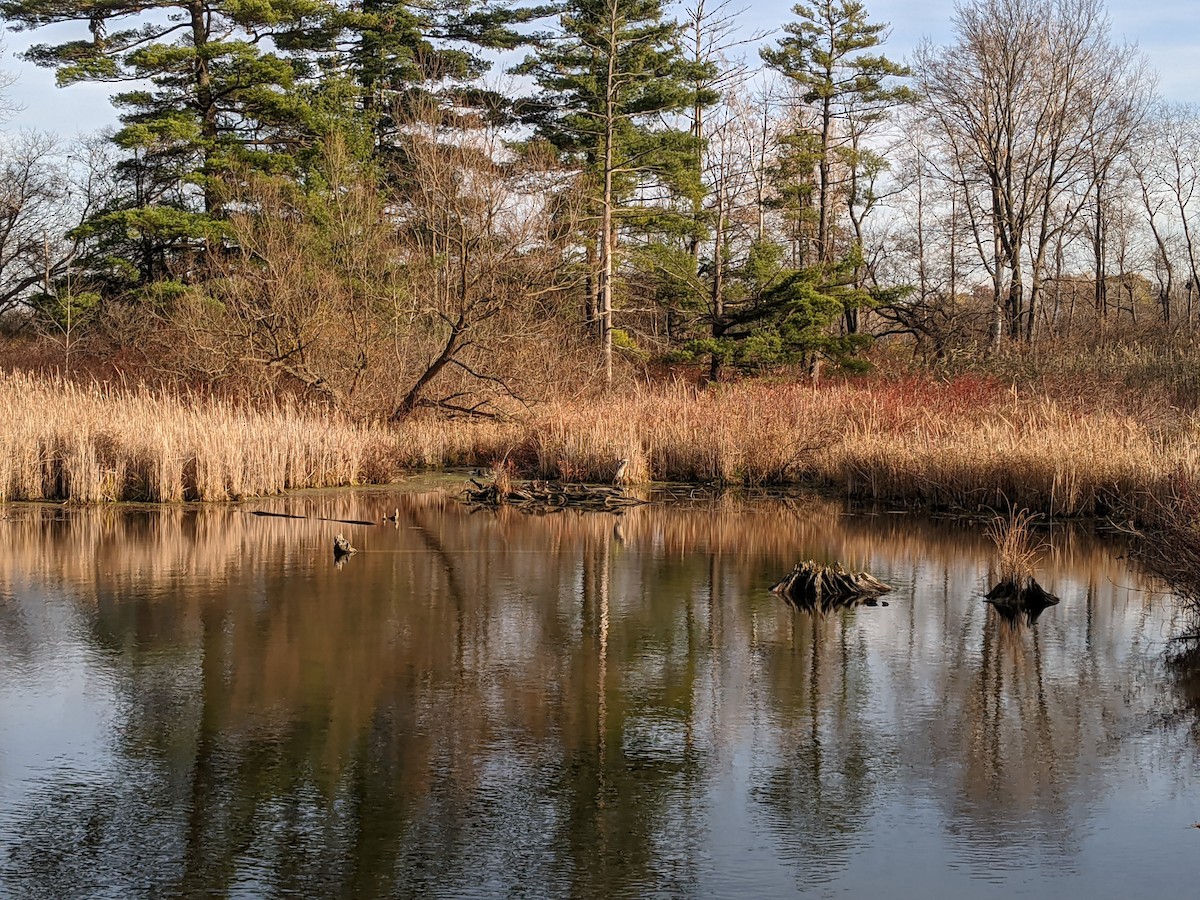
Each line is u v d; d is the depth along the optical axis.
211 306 23.48
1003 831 5.55
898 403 20.28
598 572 11.48
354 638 8.82
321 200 26.88
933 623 9.41
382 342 22.83
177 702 7.30
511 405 22.58
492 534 13.88
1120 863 5.21
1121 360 24.91
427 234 25.17
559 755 6.48
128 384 23.83
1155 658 8.38
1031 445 15.99
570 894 4.95
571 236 24.44
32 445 16.05
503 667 8.11
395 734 6.78
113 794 5.92
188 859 5.25
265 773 6.20
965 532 14.14
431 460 21.02
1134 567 11.77
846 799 5.91
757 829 5.58
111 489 16.08
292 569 11.45
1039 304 36.47
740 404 21.45
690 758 6.45
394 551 12.57
